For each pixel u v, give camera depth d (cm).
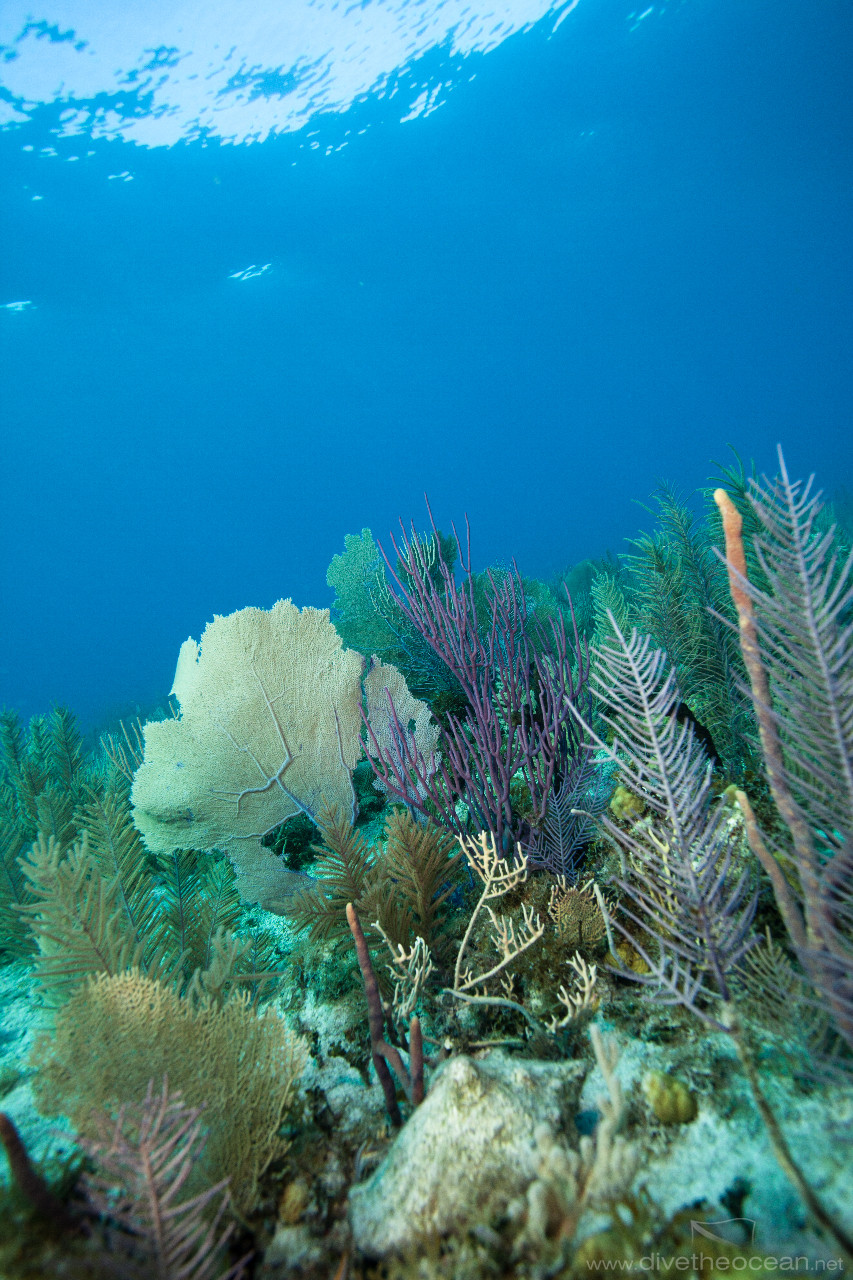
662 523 445
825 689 147
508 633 301
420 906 245
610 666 192
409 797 282
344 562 511
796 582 150
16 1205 138
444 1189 143
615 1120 135
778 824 204
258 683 298
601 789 271
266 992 258
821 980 152
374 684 326
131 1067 171
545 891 256
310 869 332
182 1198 152
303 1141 186
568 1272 122
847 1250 113
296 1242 153
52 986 221
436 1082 168
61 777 475
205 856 347
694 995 177
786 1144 146
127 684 4238
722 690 369
